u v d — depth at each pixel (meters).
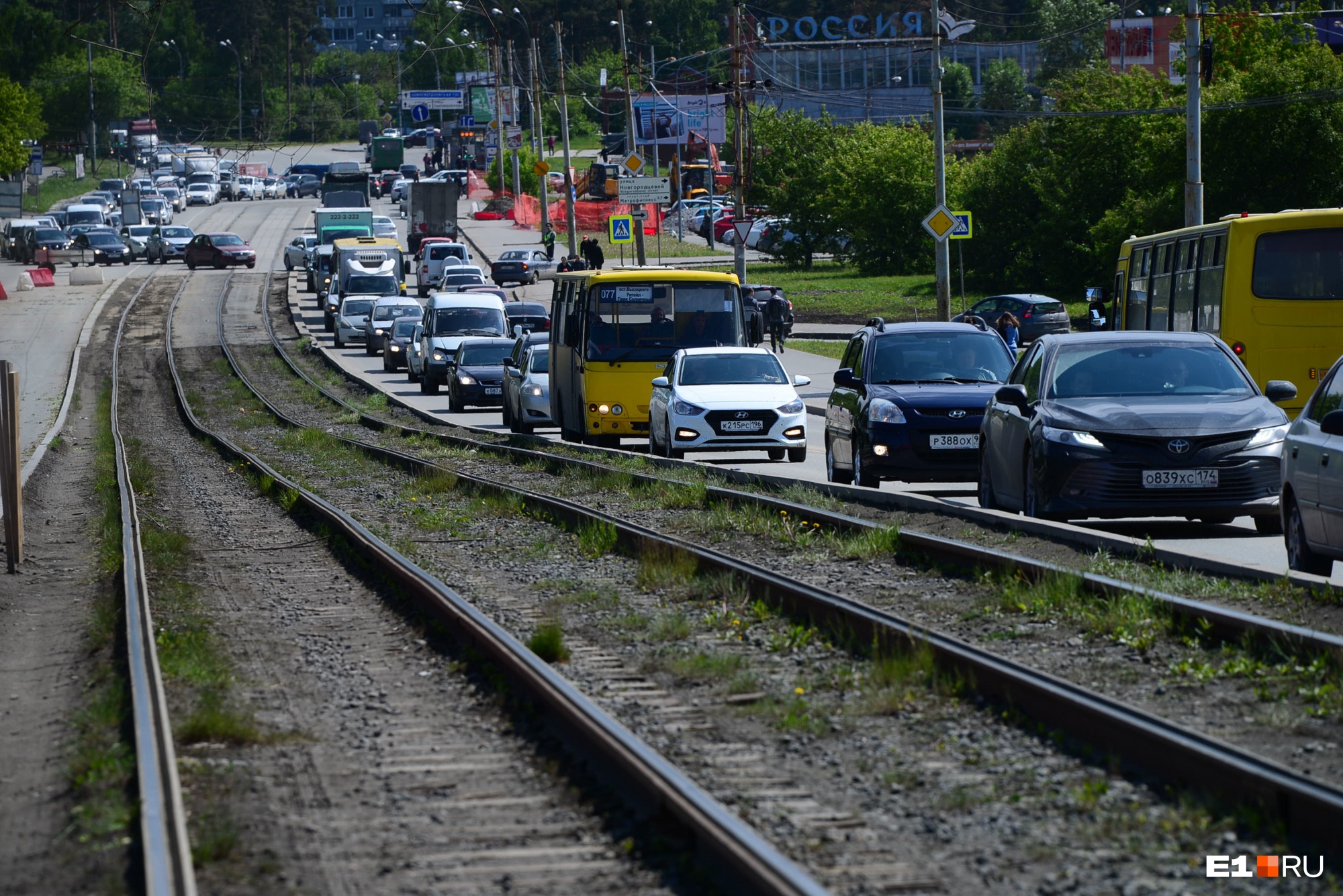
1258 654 29.59
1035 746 24.86
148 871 18.38
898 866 19.23
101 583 48.72
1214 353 50.44
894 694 27.86
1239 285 74.50
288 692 31.41
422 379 148.12
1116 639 31.94
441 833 21.36
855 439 62.81
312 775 24.64
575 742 25.77
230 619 40.66
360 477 80.12
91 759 24.91
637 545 48.91
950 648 29.59
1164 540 48.06
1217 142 167.62
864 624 33.00
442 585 40.00
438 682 31.81
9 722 29.97
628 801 22.41
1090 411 47.47
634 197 196.38
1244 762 21.25
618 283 89.31
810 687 29.47
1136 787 22.38
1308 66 164.25
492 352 130.38
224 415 130.88
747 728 26.66
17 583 49.75
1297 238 74.25
